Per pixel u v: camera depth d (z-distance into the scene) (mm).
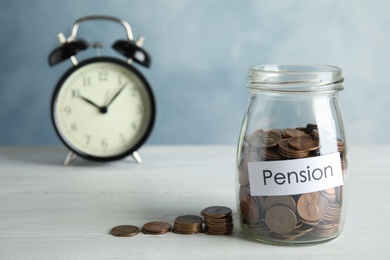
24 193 1106
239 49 1559
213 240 873
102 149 1304
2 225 945
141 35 1545
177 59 1562
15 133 1582
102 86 1297
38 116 1575
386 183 1154
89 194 1099
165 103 1586
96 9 1531
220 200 1054
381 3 1546
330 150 827
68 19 1533
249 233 872
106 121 1301
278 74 824
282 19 1545
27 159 1364
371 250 836
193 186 1141
